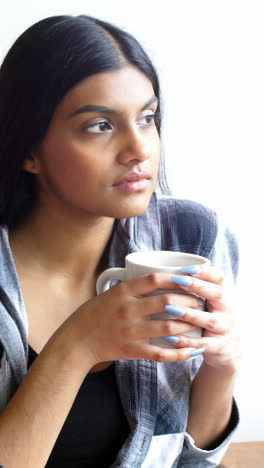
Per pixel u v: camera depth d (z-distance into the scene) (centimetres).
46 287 83
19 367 79
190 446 88
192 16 122
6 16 118
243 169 129
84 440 82
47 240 82
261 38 124
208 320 63
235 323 69
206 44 123
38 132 71
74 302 84
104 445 84
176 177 127
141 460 83
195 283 61
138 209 70
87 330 67
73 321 69
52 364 68
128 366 83
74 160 69
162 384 87
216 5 122
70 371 68
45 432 68
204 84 124
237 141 127
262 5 123
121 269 67
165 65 122
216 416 87
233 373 81
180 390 88
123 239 85
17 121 74
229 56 124
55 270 83
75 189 71
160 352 63
